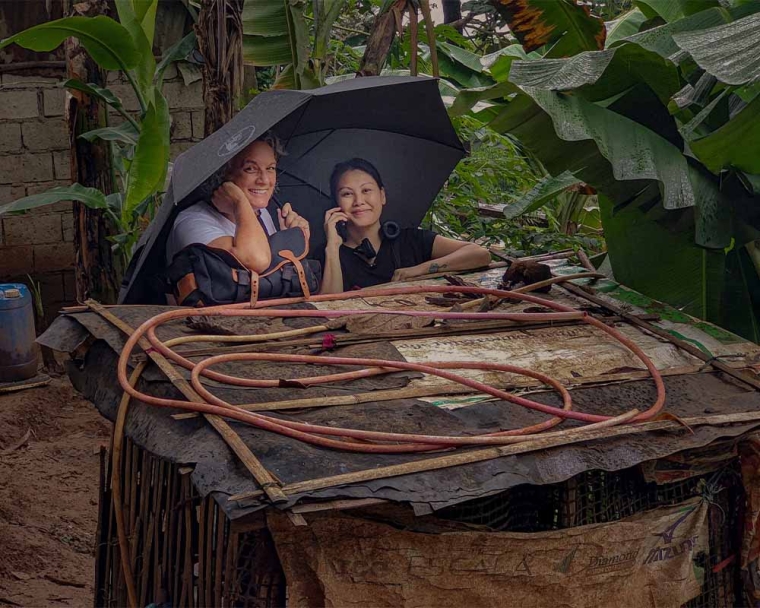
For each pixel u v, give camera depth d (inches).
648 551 135.9
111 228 272.8
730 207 184.9
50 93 323.6
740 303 206.5
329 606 114.3
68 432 285.1
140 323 154.8
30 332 306.2
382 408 131.0
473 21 422.6
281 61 258.2
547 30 217.6
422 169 214.1
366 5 383.9
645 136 177.3
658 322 169.3
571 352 154.6
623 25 248.4
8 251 323.6
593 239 296.4
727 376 150.8
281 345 151.3
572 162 187.6
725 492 149.2
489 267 207.5
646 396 141.9
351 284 205.0
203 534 128.7
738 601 151.5
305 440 117.5
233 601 122.0
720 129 166.6
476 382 136.6
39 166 325.4
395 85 195.2
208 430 119.5
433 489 111.0
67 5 262.1
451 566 119.9
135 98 332.2
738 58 158.7
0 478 247.9
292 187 199.6
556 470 119.3
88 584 203.8
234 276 182.2
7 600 193.5
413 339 157.9
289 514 103.7
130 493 148.8
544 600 126.3
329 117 197.8
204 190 186.2
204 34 221.8
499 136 313.0
